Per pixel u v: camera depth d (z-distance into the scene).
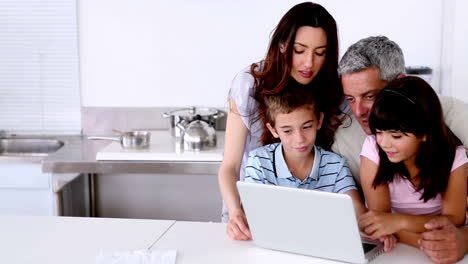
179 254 1.54
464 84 2.99
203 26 3.30
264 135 1.97
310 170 1.85
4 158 2.97
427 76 3.02
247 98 1.90
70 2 3.34
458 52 2.98
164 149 2.90
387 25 3.19
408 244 1.59
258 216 1.52
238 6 3.26
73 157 2.85
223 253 1.54
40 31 3.38
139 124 3.40
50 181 2.99
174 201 3.45
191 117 3.08
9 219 1.83
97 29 3.35
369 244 1.56
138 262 1.47
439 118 1.51
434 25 3.17
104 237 1.67
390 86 1.51
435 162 1.55
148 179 3.43
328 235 1.44
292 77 1.80
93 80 3.40
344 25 3.21
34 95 3.45
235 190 1.82
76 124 3.46
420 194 1.69
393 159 1.55
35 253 1.56
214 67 3.33
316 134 1.93
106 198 3.46
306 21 1.71
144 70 3.37
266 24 3.26
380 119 1.48
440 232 1.46
